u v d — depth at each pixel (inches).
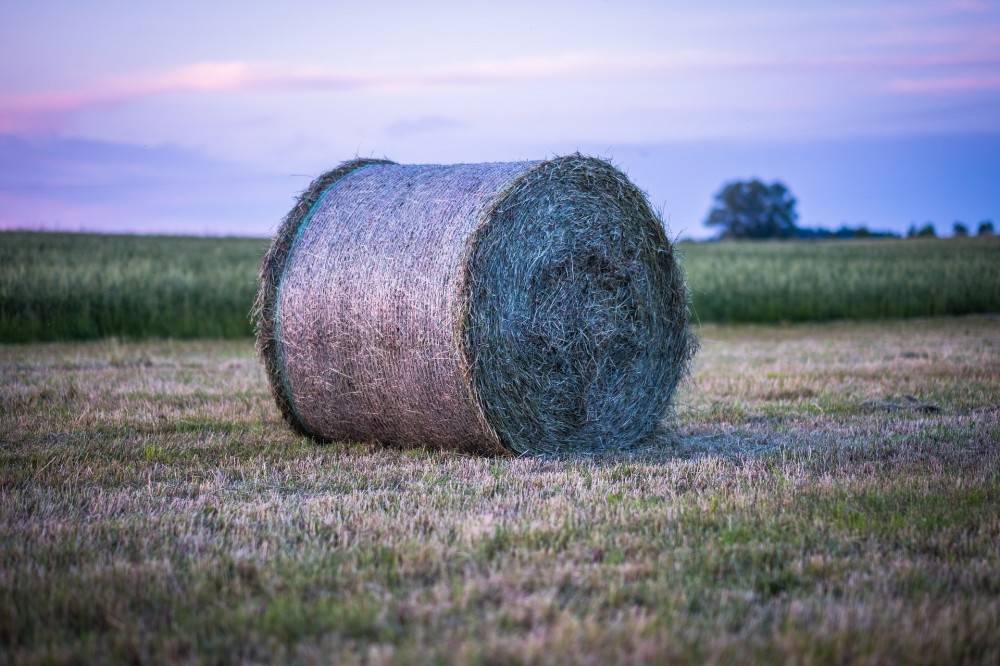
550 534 195.2
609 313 307.1
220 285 778.8
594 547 187.5
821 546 188.7
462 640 141.3
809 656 135.3
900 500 223.6
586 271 300.4
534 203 285.6
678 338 329.1
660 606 155.0
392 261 282.7
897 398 395.2
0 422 334.6
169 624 149.8
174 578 167.5
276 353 313.4
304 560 179.3
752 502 222.5
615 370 310.5
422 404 283.1
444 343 271.0
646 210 317.1
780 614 153.3
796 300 952.3
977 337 733.3
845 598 161.6
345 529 200.2
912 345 658.2
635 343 315.6
